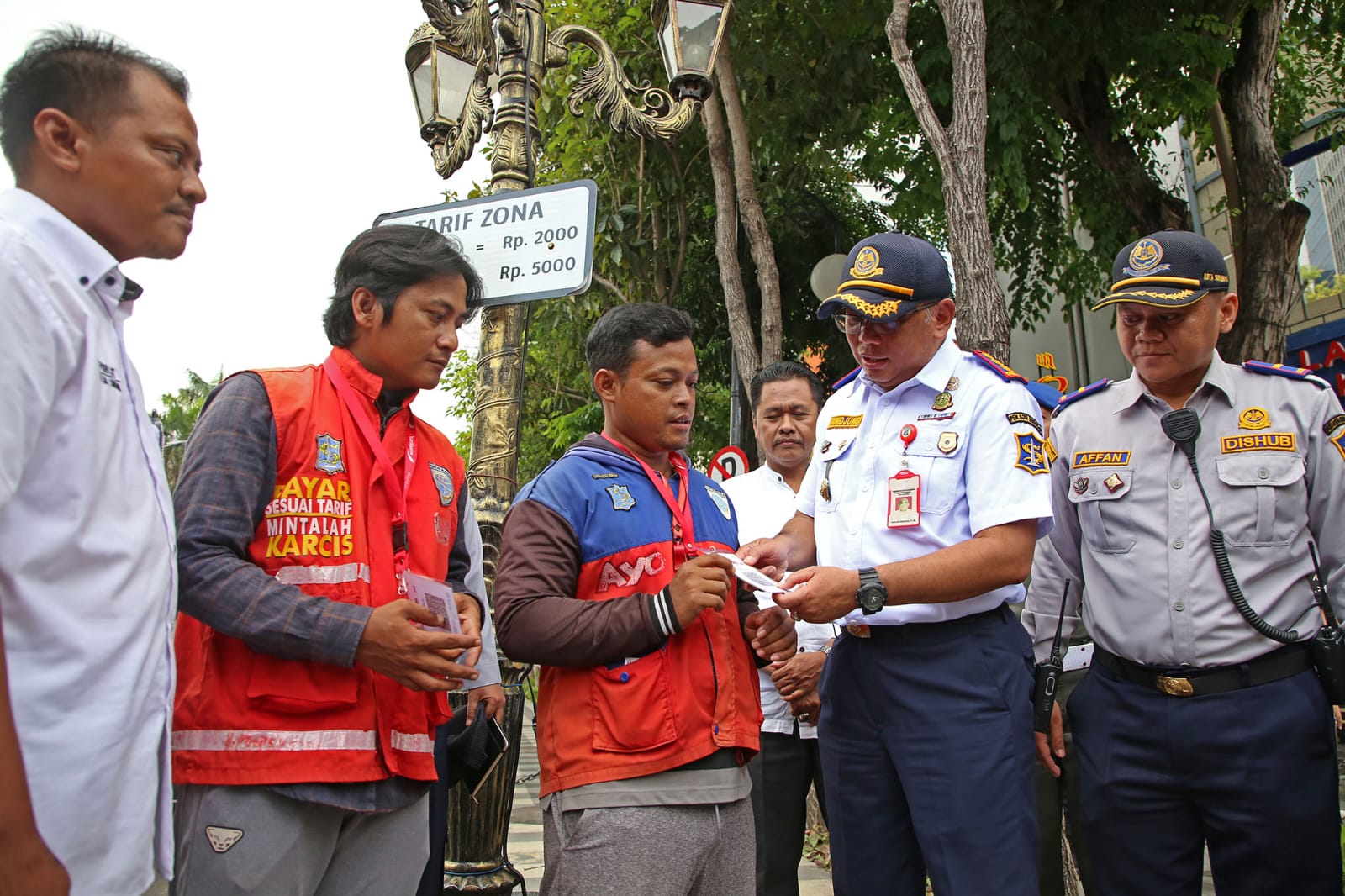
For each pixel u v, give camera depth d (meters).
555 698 2.22
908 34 8.34
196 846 1.83
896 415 2.54
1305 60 10.08
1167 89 8.69
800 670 3.06
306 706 1.87
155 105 1.68
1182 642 2.64
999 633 2.39
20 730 1.45
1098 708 2.81
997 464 2.33
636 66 8.95
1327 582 2.67
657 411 2.33
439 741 2.61
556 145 9.38
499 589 2.21
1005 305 5.28
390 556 2.08
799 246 11.02
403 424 2.26
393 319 2.16
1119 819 2.74
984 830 2.23
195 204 1.77
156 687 1.63
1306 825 2.50
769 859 3.26
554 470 2.34
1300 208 8.09
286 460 1.99
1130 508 2.77
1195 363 2.71
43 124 1.62
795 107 8.80
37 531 1.48
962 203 5.30
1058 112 9.24
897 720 2.37
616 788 2.08
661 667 2.14
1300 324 10.55
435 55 4.48
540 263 3.50
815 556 2.79
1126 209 9.60
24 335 1.43
